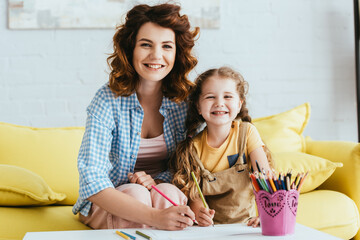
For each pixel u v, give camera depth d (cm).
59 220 148
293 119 215
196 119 150
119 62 143
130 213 119
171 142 153
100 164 135
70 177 179
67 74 245
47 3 241
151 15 138
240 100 146
